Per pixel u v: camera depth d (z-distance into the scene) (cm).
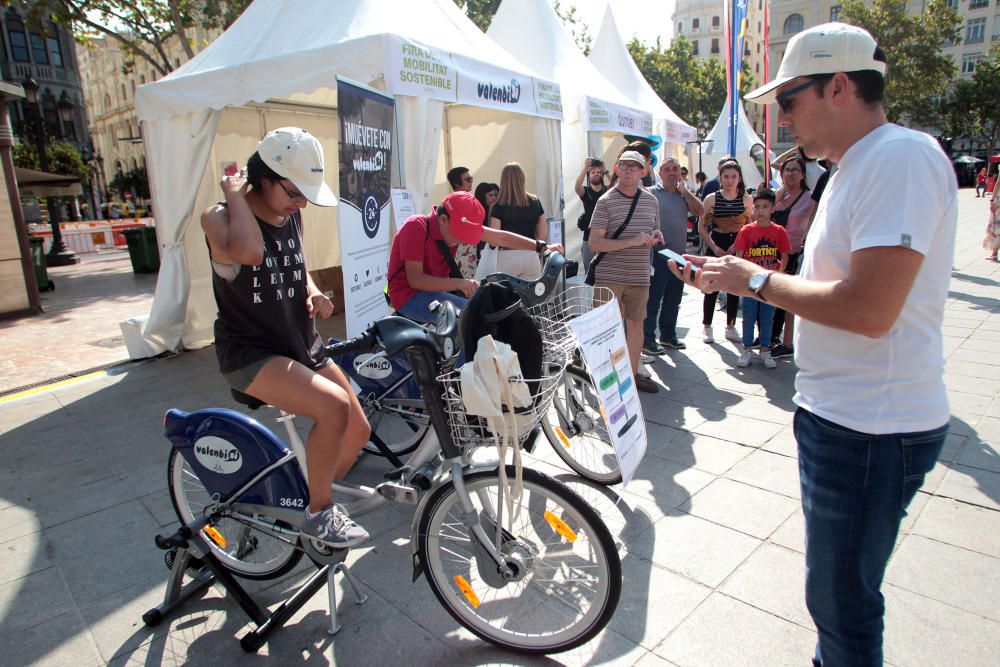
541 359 221
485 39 700
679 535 293
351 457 257
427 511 227
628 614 243
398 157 518
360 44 498
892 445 142
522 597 245
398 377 357
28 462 406
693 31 6450
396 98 507
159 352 654
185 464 281
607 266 457
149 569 287
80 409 504
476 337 215
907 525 293
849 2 4175
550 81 738
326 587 268
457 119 945
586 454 348
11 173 926
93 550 303
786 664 215
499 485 214
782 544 283
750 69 4109
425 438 243
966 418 404
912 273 130
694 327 693
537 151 760
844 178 144
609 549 209
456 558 259
